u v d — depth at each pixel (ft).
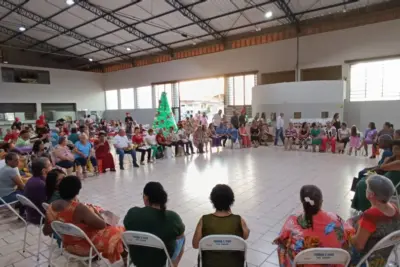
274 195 14.70
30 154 19.57
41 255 9.18
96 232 7.27
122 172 21.53
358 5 32.45
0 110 52.21
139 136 25.09
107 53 56.75
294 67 38.73
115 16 39.73
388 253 6.01
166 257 6.24
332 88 33.65
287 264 5.88
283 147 32.48
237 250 5.78
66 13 40.22
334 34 35.22
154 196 6.42
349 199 13.78
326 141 28.04
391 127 23.03
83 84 63.31
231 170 20.92
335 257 5.11
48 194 8.77
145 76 57.57
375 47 32.48
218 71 46.55
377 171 10.79
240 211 12.53
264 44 41.16
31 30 47.93
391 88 32.37
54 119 58.54
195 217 12.09
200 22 39.29
